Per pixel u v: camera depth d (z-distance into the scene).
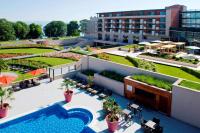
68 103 24.81
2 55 53.38
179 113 21.17
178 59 40.41
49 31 128.25
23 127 20.48
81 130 19.78
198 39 62.72
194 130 19.55
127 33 89.75
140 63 32.44
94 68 34.44
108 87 29.05
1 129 20.11
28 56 52.56
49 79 33.31
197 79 26.52
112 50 51.94
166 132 19.16
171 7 73.44
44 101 25.36
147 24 82.19
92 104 24.55
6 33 100.62
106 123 20.44
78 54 55.97
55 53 57.38
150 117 21.73
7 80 26.53
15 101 25.25
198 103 19.59
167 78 24.67
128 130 19.31
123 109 22.98
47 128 20.30
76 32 139.00
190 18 74.06
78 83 30.61
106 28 100.31
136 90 25.23
